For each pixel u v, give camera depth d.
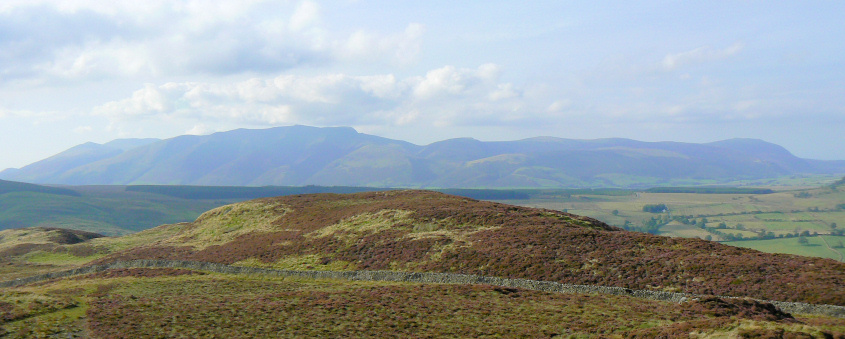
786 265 65.69
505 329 50.84
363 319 55.06
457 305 60.34
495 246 85.81
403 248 91.88
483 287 69.12
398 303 61.81
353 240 101.12
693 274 66.69
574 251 80.12
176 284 77.56
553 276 72.19
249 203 146.50
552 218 104.94
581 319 53.28
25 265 116.62
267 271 89.50
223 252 105.44
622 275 69.88
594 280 69.50
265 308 59.62
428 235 96.62
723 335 40.50
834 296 55.03
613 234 87.38
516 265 77.31
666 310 55.06
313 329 51.50
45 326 50.69
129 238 144.88
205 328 51.59
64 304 59.44
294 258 95.94
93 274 94.81
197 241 121.06
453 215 107.31
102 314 56.19
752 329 40.19
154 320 54.19
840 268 63.28
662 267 70.44
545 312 56.72
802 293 57.03
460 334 49.69
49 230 166.88
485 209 111.44
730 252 74.56
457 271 78.88
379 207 121.31
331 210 130.75
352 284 77.25
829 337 38.22
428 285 72.56
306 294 68.19
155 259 104.75
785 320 48.81
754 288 60.12
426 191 149.12
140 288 74.06
